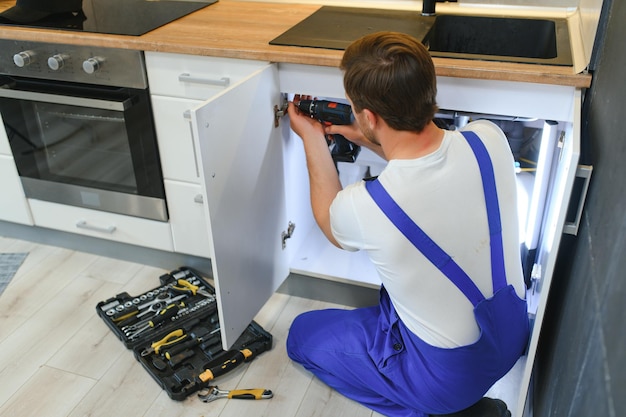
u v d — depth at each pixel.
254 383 1.85
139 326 2.02
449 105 1.72
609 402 0.92
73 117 2.11
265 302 2.00
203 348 1.93
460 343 1.46
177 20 2.09
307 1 2.30
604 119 1.34
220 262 1.67
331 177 1.67
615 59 1.31
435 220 1.32
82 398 1.80
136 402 1.79
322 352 1.77
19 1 2.18
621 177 1.11
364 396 1.76
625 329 0.91
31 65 2.06
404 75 1.23
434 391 1.55
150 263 2.41
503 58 1.66
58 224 2.40
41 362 1.94
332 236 1.58
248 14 2.16
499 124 2.21
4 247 2.52
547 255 1.50
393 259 1.37
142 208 2.21
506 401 1.79
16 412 1.76
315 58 1.71
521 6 2.08
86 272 2.37
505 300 1.44
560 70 1.57
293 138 1.99
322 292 2.17
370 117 1.32
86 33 1.94
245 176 1.71
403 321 1.55
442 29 2.12
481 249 1.37
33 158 2.26
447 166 1.31
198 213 2.14
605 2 1.46
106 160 2.16
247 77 1.63
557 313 1.58
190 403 1.78
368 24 2.00
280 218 1.99
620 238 1.04
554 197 1.60
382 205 1.33
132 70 1.94
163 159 2.08
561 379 1.34
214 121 1.50
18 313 2.15
